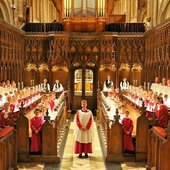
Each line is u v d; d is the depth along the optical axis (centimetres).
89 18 2069
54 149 943
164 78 1544
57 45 2008
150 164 801
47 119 941
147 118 932
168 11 1920
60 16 2172
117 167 898
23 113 941
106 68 2045
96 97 2044
